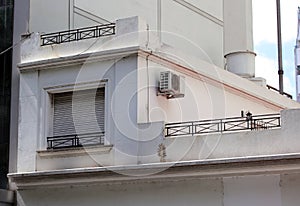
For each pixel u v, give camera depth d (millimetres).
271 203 18297
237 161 18422
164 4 28797
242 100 25109
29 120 21453
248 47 30641
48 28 23281
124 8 26766
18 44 22469
